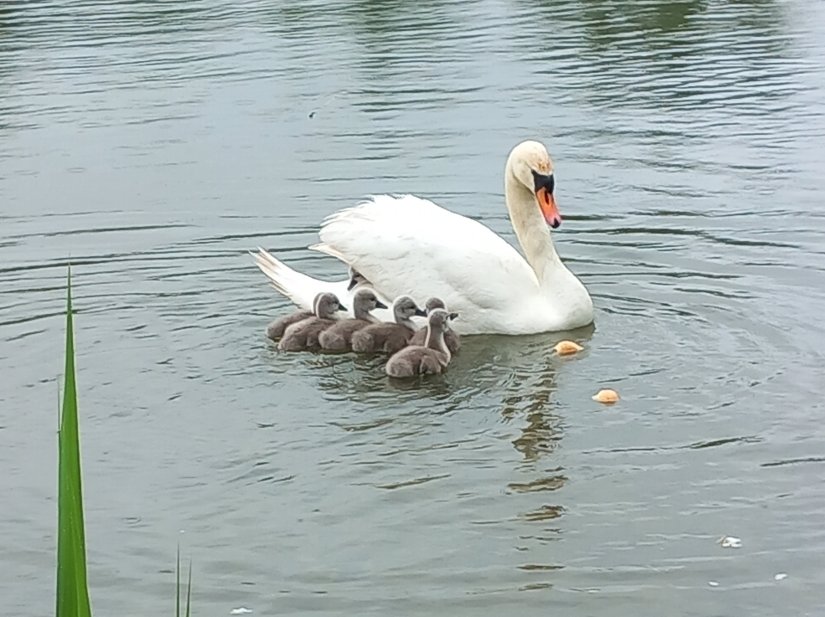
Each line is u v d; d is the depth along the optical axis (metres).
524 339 10.84
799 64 21.86
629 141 17.47
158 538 7.59
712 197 14.69
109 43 26.48
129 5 31.77
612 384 9.78
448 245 11.01
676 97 19.97
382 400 9.60
